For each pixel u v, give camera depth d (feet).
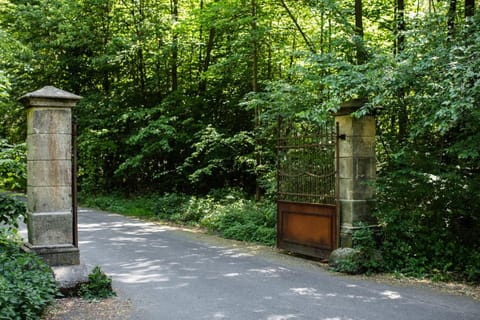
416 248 23.47
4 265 16.60
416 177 23.54
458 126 23.22
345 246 24.34
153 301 17.70
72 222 19.83
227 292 19.04
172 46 54.39
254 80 44.39
